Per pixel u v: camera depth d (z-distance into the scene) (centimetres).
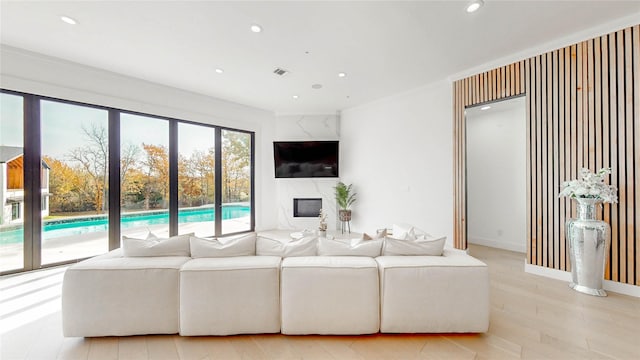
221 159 527
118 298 183
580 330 196
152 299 185
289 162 583
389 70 376
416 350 174
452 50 317
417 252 208
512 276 311
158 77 401
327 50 315
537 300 246
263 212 582
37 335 193
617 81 261
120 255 208
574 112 288
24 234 326
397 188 489
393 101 493
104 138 388
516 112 441
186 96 465
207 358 167
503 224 456
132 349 176
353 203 575
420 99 450
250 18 250
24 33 278
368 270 188
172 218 459
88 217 375
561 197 298
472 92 378
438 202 428
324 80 413
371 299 187
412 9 237
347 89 456
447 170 416
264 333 193
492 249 446
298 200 600
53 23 259
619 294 257
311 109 585
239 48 310
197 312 184
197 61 345
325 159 579
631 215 254
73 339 188
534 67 316
